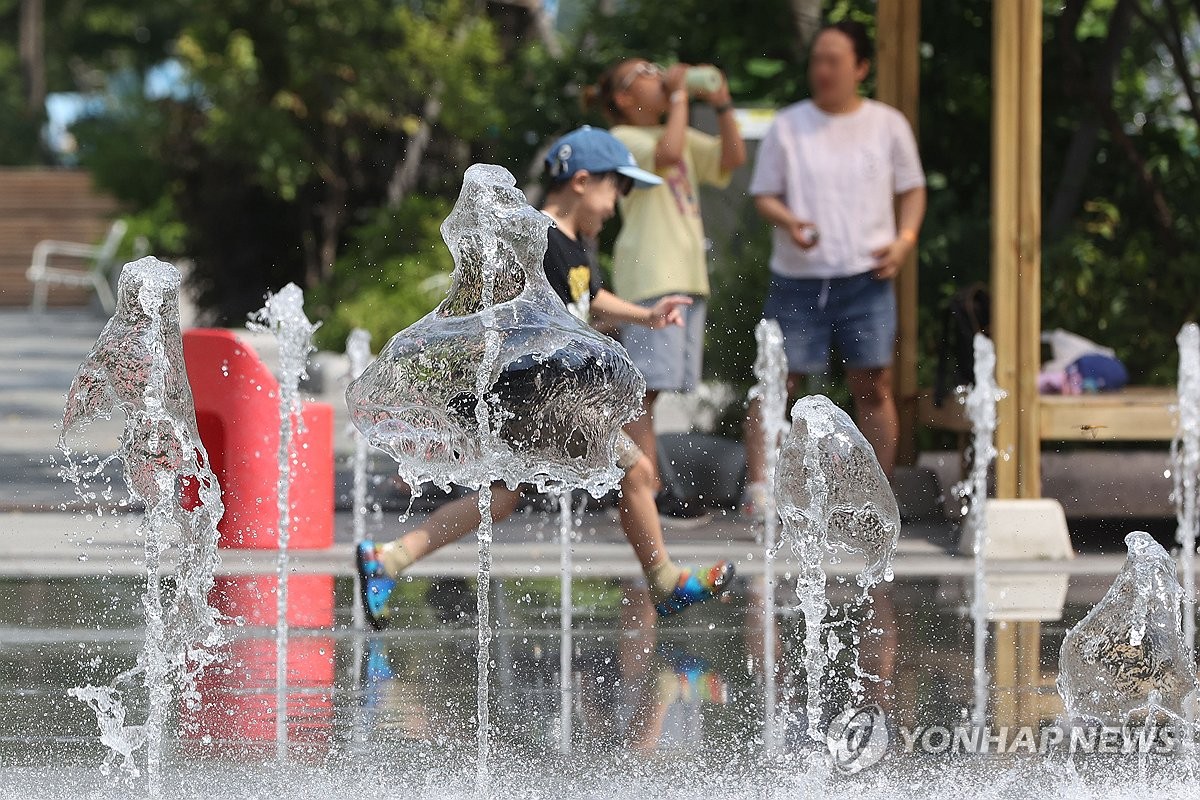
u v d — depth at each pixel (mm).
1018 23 16016
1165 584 9016
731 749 8680
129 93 106938
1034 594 13883
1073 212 21938
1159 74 22953
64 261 77875
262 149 41594
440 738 8859
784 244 17906
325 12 42531
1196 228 22109
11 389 33344
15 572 14297
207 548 9914
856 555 15781
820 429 9562
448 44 41562
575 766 8336
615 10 25141
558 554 15891
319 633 11867
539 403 9289
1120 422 16344
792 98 23172
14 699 9688
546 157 13039
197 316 44344
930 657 11078
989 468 16656
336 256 43562
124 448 9430
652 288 17016
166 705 9594
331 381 29594
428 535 12117
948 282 21250
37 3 117875
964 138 21953
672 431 21516
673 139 16938
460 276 9305
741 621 12461
